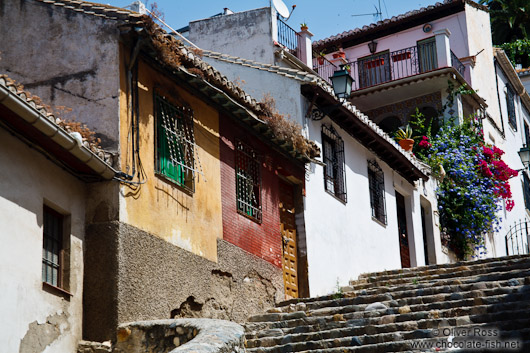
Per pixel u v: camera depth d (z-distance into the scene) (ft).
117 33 37.91
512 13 132.26
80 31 38.70
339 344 36.47
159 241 38.24
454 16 92.73
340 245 58.65
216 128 45.37
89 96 37.63
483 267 48.57
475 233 80.89
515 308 37.35
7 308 30.07
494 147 86.79
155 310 36.96
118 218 35.65
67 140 32.48
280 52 64.13
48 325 32.32
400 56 91.50
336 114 59.41
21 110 30.27
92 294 34.96
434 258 76.07
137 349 33.58
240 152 47.65
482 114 91.66
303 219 53.98
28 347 30.96
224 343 28.12
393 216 69.56
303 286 52.90
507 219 98.27
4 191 30.99
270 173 50.75
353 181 62.69
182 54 40.55
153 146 39.27
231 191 45.91
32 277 31.78
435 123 86.02
